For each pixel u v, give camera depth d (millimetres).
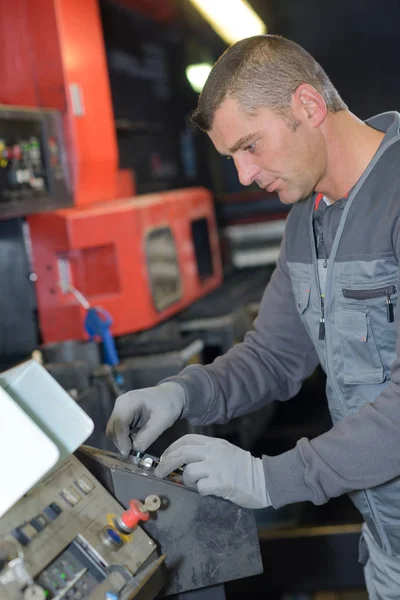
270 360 1566
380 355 1312
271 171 1254
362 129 1318
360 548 1644
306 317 1429
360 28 4465
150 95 3996
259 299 3098
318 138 1251
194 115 1270
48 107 2424
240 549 1175
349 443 1146
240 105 1203
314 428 3551
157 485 1126
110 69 3463
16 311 2406
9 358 2346
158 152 4023
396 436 1129
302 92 1212
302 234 1418
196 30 4090
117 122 3281
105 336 2090
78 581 931
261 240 3930
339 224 1312
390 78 4516
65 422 964
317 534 2459
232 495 1141
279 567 2484
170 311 2668
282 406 3805
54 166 2338
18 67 2412
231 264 3920
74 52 2457
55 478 1032
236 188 4535
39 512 965
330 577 2471
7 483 843
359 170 1305
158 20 3842
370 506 1416
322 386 3906
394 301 1271
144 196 2869
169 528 1136
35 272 2371
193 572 1155
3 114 2035
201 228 3316
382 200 1259
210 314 2799
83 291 2373
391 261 1255
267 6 4340
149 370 2123
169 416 1323
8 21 2391
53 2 2344
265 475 1161
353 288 1301
